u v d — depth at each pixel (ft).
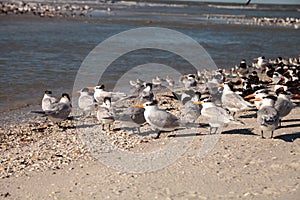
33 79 79.77
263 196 28.07
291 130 44.32
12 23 191.21
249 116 51.83
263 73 93.50
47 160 39.45
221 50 135.74
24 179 34.81
